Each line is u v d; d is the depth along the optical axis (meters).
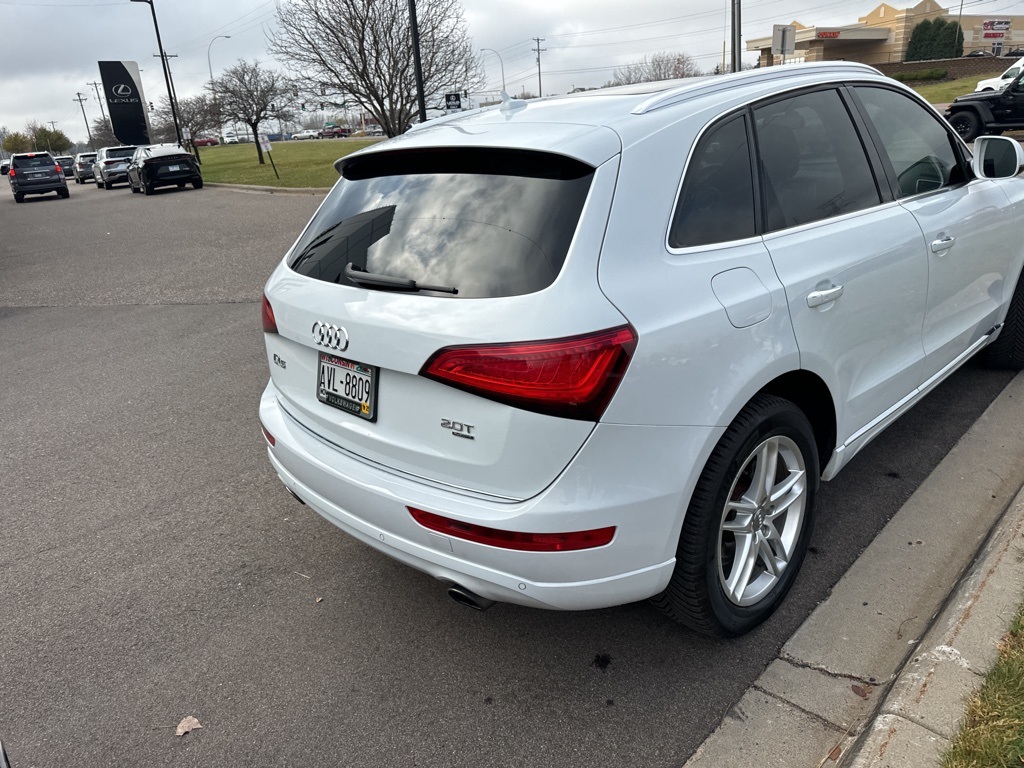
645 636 2.83
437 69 25.28
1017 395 4.41
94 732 2.56
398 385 2.31
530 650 2.80
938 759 1.99
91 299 9.25
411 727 2.49
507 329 2.07
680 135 2.45
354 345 2.38
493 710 2.54
